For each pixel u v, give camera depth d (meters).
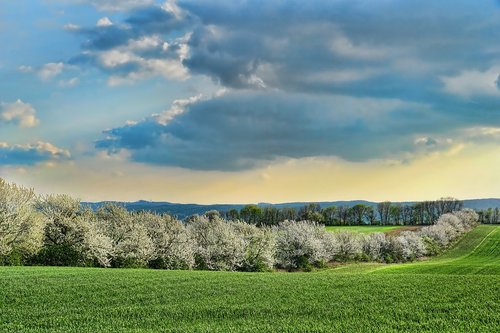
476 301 23.92
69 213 58.59
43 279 31.86
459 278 34.72
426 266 69.69
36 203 57.34
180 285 30.64
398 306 22.88
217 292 27.78
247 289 29.17
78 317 20.22
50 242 55.84
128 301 24.50
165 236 62.75
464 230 145.75
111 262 58.75
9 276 33.25
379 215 166.38
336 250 85.31
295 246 77.19
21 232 51.16
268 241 70.69
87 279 32.47
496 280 32.69
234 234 69.56
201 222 77.25
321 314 21.16
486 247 115.06
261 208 148.88
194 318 20.38
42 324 18.84
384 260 94.25
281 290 28.73
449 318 19.91
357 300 24.88
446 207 166.50
